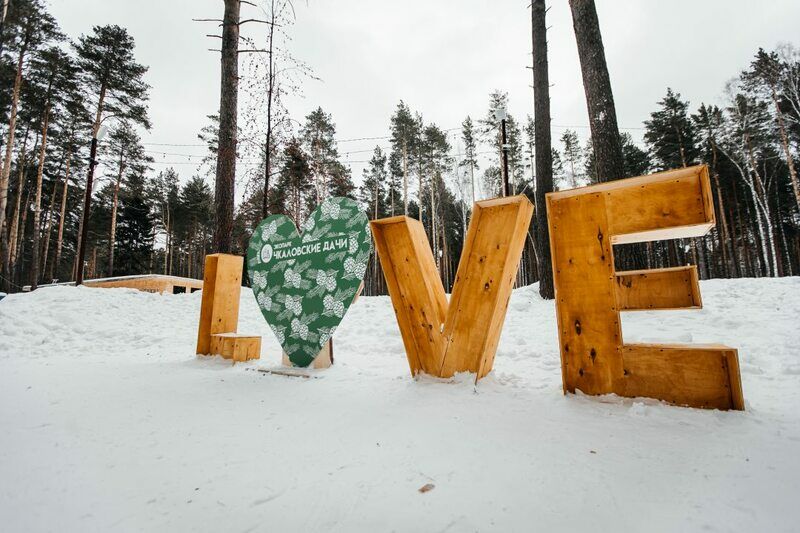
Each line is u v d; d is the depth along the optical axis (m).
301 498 1.39
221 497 1.42
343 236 3.69
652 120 24.72
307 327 3.79
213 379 3.42
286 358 3.92
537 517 1.20
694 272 2.76
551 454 1.63
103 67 19.39
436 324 2.95
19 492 1.46
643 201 2.37
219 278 4.59
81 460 1.75
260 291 4.14
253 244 4.26
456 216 37.00
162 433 2.10
